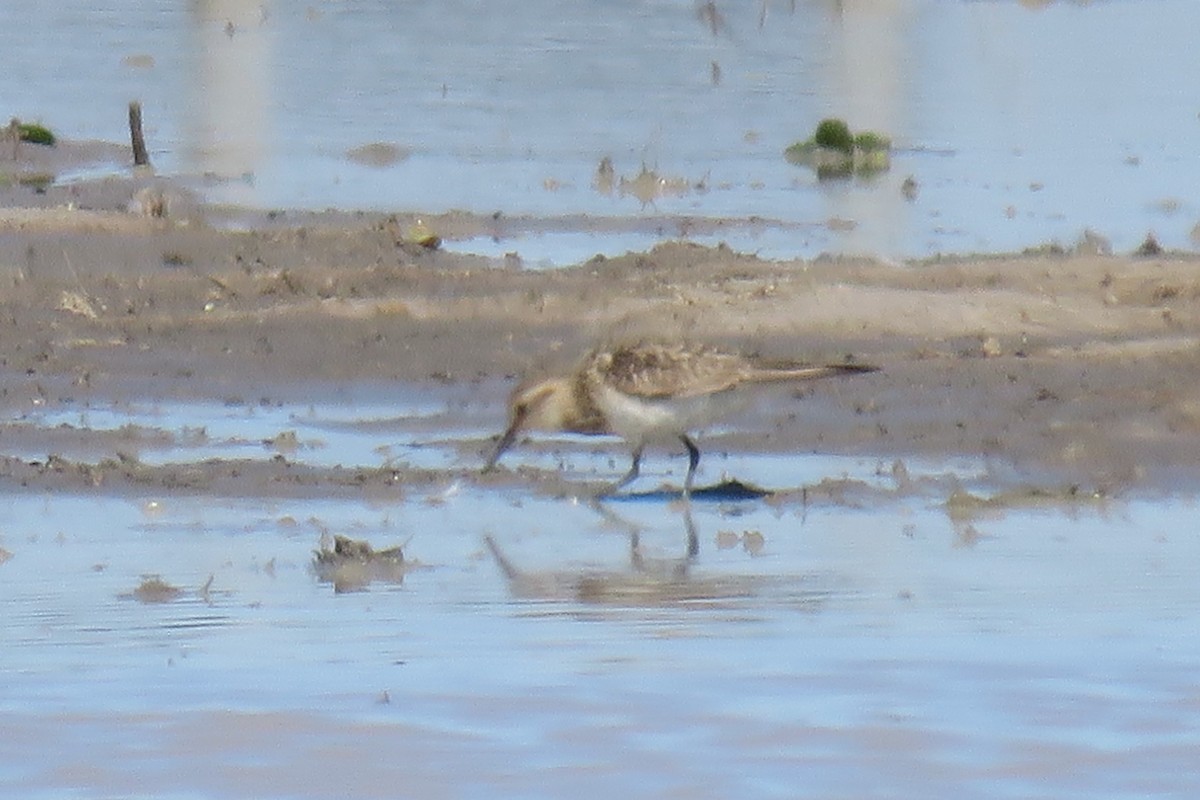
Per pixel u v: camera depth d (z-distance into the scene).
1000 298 19.20
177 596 11.34
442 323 18.66
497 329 18.53
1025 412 15.72
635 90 37.69
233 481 14.05
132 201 25.00
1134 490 13.95
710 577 11.80
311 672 9.97
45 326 18.31
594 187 28.20
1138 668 9.99
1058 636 10.53
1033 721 9.27
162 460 14.64
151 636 10.55
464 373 17.30
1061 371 16.89
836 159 30.94
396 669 10.02
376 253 21.80
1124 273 20.31
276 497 13.73
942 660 10.16
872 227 25.23
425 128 33.44
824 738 9.04
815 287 19.41
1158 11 50.69
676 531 12.93
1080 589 11.45
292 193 27.27
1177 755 8.83
